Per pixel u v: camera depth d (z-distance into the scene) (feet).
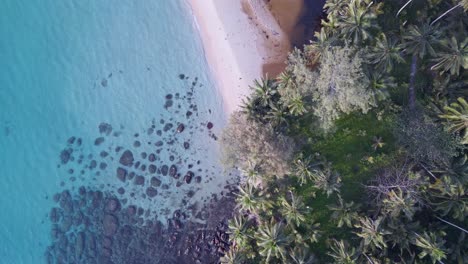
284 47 69.51
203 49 71.92
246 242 61.62
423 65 60.29
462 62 53.42
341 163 63.31
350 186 62.90
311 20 69.05
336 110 57.82
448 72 58.80
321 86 55.11
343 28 57.72
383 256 56.85
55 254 71.82
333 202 63.05
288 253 59.47
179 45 72.33
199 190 70.44
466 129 53.72
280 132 60.85
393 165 60.54
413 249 57.98
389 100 60.95
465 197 55.62
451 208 56.59
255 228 62.75
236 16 70.18
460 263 55.88
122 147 72.08
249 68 69.82
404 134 58.75
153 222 70.64
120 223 71.15
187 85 71.87
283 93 58.95
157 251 69.97
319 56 58.70
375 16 56.29
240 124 60.75
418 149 57.00
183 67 72.13
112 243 70.90
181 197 70.59
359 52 55.16
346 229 61.98
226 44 70.33
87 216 71.77
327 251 62.03
